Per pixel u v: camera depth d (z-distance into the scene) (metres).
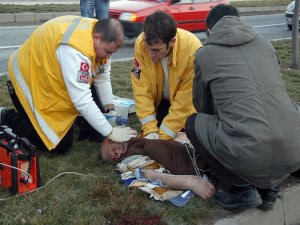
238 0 21.78
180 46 3.46
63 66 3.21
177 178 3.06
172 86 3.59
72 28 3.29
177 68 3.50
